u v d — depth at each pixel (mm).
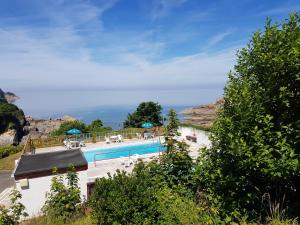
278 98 5258
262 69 5742
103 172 16406
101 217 6137
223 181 5695
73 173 9648
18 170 11641
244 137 5316
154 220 5887
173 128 7562
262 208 5824
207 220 5770
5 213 8203
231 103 5781
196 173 6480
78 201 9086
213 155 6285
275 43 5562
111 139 27938
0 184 19516
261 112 5305
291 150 4805
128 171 16297
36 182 11547
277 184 5863
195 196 6676
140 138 28734
